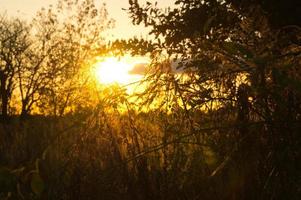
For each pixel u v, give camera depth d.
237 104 3.41
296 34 3.65
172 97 3.75
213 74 3.57
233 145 3.27
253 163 3.20
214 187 3.25
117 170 3.96
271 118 3.18
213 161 3.23
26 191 2.91
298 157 3.08
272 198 3.07
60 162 3.87
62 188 3.79
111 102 3.81
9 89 30.12
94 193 3.96
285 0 6.34
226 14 5.13
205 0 6.44
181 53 4.77
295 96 3.11
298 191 3.06
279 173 3.10
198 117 3.63
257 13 3.99
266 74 3.03
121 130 4.03
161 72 3.80
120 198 3.93
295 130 3.11
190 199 3.43
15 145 5.08
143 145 3.95
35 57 32.69
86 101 4.21
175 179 3.70
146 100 3.79
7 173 2.80
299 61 3.19
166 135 3.78
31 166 2.93
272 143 3.14
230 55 3.08
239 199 3.19
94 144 4.04
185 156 3.67
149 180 3.89
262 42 3.62
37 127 5.16
